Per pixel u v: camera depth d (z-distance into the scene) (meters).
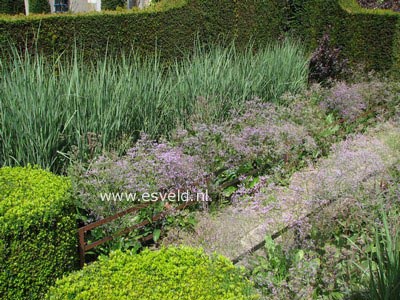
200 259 2.56
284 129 4.97
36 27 5.05
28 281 2.85
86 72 4.63
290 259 3.11
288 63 6.50
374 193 3.63
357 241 3.35
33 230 2.80
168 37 6.37
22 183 3.07
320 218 3.32
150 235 3.76
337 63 7.89
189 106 5.20
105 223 3.43
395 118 6.68
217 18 6.99
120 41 5.84
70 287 2.33
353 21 8.02
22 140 3.76
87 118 4.21
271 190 4.29
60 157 4.04
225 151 4.63
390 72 7.91
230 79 5.54
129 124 4.55
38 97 3.84
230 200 4.45
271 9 8.00
